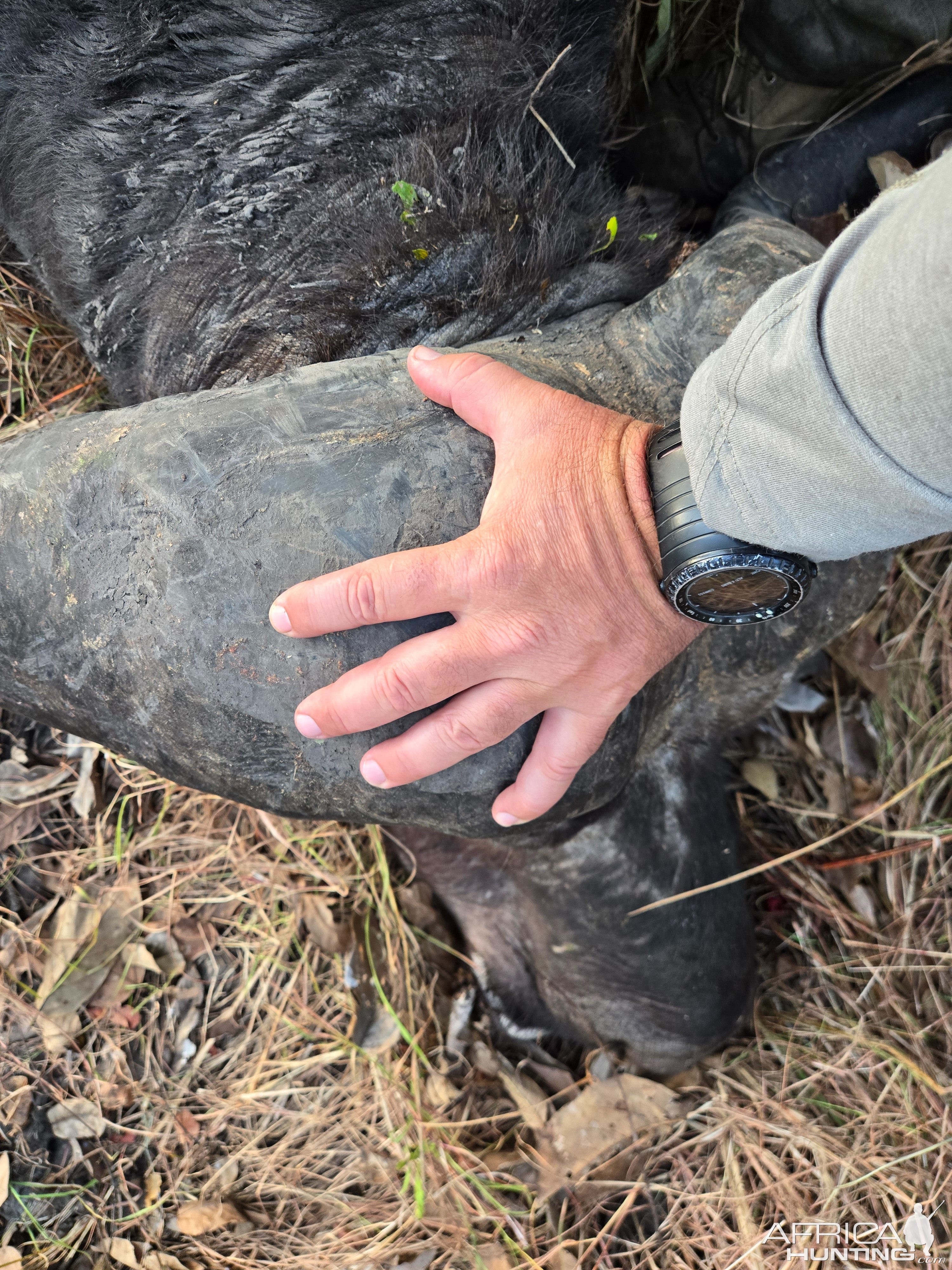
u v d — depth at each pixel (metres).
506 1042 0.81
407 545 0.48
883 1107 0.77
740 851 0.76
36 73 0.56
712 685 0.66
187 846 0.77
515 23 0.58
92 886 0.75
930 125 0.73
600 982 0.71
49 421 0.78
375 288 0.58
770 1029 0.82
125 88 0.55
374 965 0.76
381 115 0.56
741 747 0.90
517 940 0.78
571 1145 0.75
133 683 0.50
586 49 0.63
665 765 0.69
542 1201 0.73
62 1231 0.68
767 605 0.47
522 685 0.47
